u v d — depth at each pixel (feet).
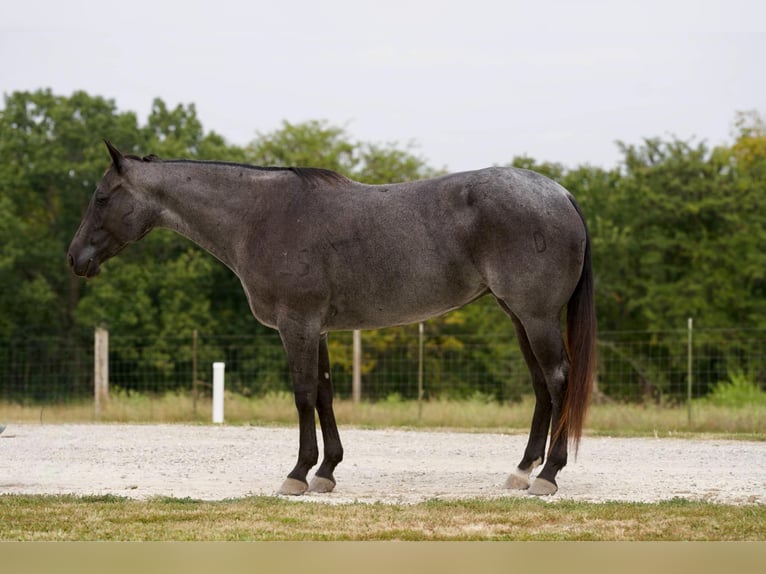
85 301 127.24
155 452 46.14
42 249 132.98
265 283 32.96
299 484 33.37
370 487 35.06
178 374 127.44
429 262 31.89
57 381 128.77
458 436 55.01
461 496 32.63
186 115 152.56
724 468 40.45
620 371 115.24
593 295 32.14
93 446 48.85
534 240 31.12
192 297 130.82
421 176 140.67
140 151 139.95
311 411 33.14
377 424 63.62
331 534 26.25
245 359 128.47
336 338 123.75
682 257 130.31
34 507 30.09
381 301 32.50
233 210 33.78
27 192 138.31
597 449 47.85
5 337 130.41
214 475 38.52
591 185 135.44
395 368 123.13
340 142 140.87
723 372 116.88
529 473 34.37
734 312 125.39
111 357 128.98
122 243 34.91
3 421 67.56
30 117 141.38
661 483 35.99
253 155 144.25
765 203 128.47
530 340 31.71
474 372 121.39
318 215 32.78
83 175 135.54
